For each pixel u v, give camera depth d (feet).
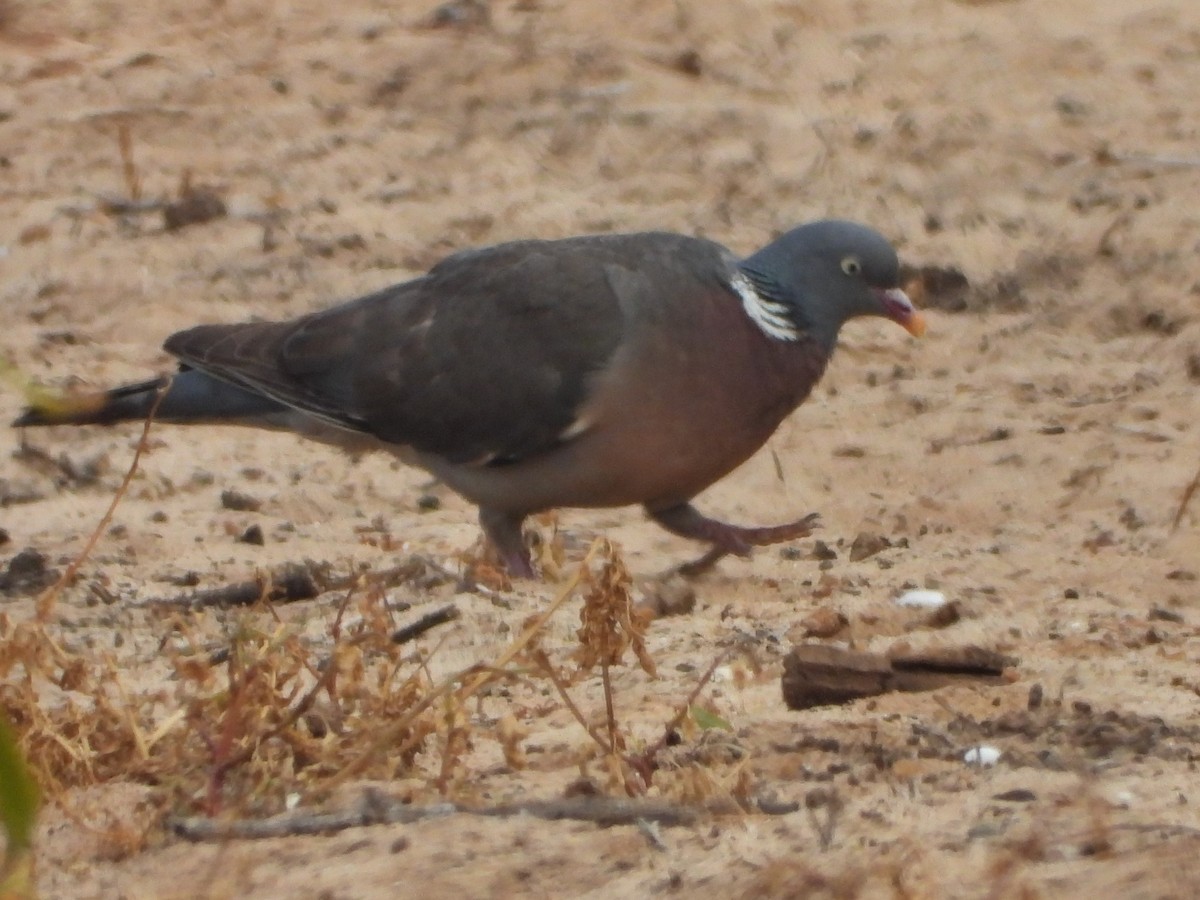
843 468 46.75
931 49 72.64
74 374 53.78
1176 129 66.28
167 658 34.09
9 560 41.55
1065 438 46.65
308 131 70.38
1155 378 50.19
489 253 40.34
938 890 21.68
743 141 66.95
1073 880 21.61
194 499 46.24
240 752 26.48
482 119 70.03
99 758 27.43
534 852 23.97
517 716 30.58
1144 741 27.68
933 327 54.80
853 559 40.91
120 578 40.34
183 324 57.47
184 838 25.09
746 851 23.49
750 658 30.01
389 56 74.95
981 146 65.05
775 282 38.22
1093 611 36.09
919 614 35.81
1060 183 62.64
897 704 30.45
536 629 26.63
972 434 47.73
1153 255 56.54
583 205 63.98
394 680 29.94
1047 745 27.81
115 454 48.42
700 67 72.33
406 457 41.24
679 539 43.24
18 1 82.12
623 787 26.04
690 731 27.58
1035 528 41.93
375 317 40.75
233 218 63.93
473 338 39.06
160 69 75.10
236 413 42.19
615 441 37.93
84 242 62.59
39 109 72.69
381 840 24.50
